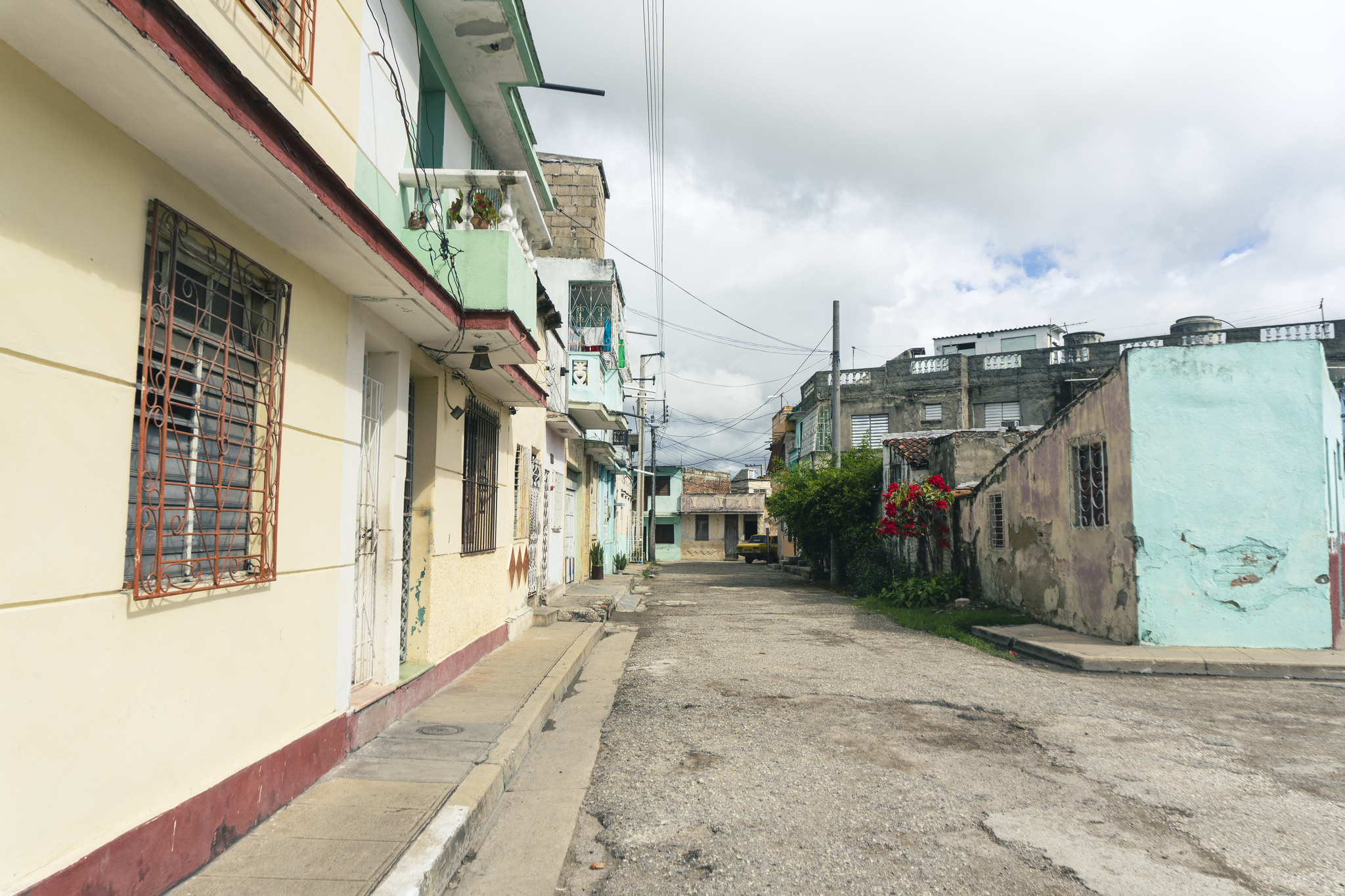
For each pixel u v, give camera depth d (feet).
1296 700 23.97
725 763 17.40
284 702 13.88
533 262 24.56
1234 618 31.12
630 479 133.59
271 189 11.49
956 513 53.06
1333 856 12.51
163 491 10.48
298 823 12.80
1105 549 33.99
